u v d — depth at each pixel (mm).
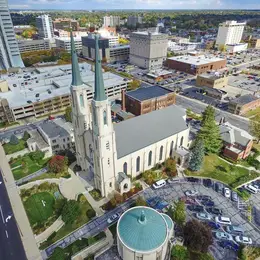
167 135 78125
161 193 70812
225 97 144750
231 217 63125
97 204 66688
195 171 79500
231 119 118750
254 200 68750
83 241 55844
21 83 151375
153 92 128375
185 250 52625
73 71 61344
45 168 81188
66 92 133875
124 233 46594
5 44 188375
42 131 91562
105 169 64188
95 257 50156
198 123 113562
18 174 78625
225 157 86625
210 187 73188
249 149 86875
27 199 68875
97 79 51719
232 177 77312
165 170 78938
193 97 147250
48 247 55312
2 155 89562
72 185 73188
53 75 167125
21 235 58219
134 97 121375
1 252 54438
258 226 60656
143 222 46844
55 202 66500
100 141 58781
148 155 76188
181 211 58750
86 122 68625
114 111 122375
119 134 69562
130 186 70750
